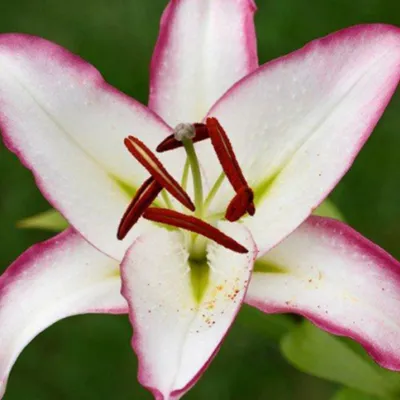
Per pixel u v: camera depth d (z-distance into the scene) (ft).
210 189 2.31
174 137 2.24
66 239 2.28
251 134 2.28
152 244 2.25
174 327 2.20
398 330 2.20
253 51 2.35
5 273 2.26
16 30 3.48
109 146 2.29
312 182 2.25
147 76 3.36
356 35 2.24
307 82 2.25
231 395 3.08
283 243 2.27
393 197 3.20
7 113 2.26
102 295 2.25
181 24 2.36
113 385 3.10
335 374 2.44
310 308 2.22
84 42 3.43
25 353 3.14
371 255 2.23
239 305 2.19
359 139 2.24
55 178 2.26
